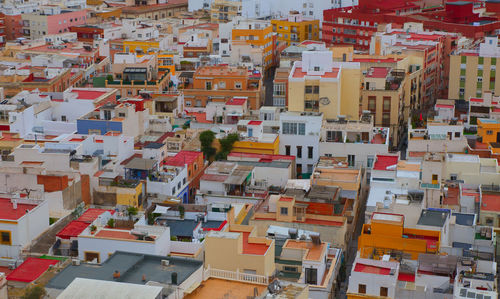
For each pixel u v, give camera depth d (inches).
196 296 3149.6
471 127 7485.2
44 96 7593.5
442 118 7765.8
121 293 2906.0
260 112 7564.0
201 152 6471.5
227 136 6806.1
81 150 5905.5
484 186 5708.7
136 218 4781.0
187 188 6082.7
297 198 5354.3
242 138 6820.9
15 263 4131.4
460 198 5374.0
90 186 5438.0
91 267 3425.2
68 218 4837.6
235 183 5866.1
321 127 6899.6
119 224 4591.5
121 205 5211.6
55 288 3277.6
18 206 4662.9
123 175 5920.3
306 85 7411.4
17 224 4404.5
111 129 6604.3
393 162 6171.3
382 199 5472.4
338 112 7480.3
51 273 3656.5
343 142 6761.8
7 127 6884.8
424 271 4183.1
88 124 6653.5
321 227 5128.0
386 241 4441.4
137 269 3351.4
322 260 4367.6
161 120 7244.1
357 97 7691.9
